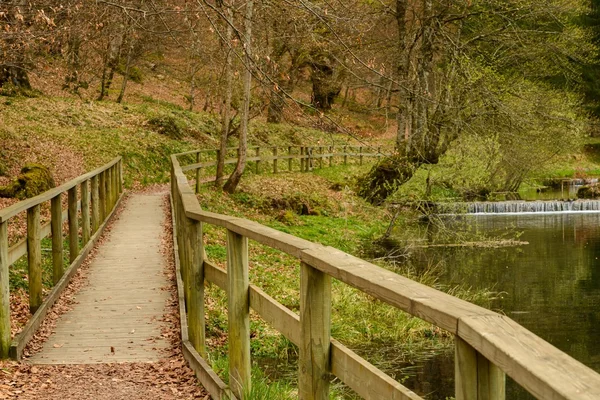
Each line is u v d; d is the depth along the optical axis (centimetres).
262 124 3653
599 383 131
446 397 848
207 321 1055
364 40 1912
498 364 159
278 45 2181
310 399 325
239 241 454
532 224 2559
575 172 4441
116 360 652
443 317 195
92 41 2552
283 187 2708
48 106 2823
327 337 320
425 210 2283
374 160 3672
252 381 489
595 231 2356
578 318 1264
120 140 2731
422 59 1975
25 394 543
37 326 748
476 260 1825
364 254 1888
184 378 582
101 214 1555
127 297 903
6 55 1614
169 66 4388
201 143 3098
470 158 2192
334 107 4269
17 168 2066
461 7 2027
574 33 2228
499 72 2228
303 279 331
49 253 1272
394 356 1018
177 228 1155
